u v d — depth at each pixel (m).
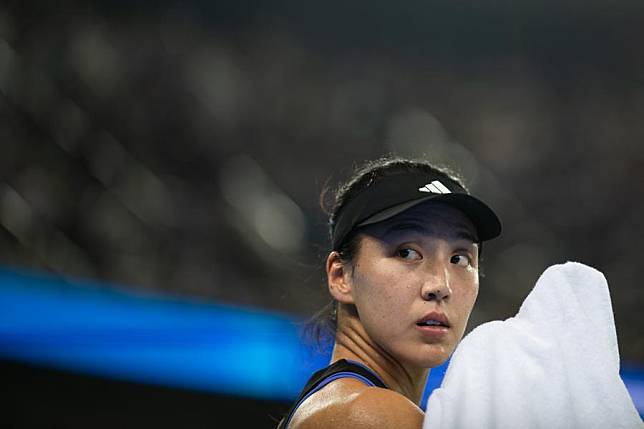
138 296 38.84
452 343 7.39
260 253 46.75
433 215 7.44
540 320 6.22
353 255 7.73
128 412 25.27
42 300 32.84
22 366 24.98
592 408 5.83
